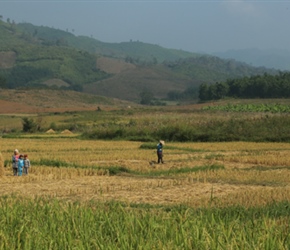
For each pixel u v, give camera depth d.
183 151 54.44
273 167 38.34
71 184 27.67
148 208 18.11
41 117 130.38
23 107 177.00
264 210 17.02
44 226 12.44
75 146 59.81
